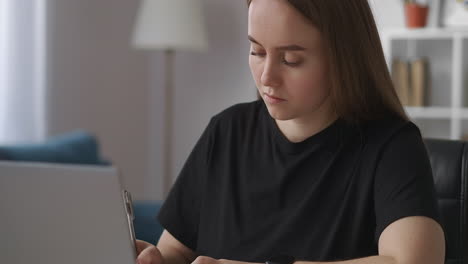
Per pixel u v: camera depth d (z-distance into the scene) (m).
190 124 4.55
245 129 1.40
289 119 1.19
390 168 1.20
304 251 1.25
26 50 3.74
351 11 1.16
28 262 0.82
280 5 1.12
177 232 1.43
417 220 1.11
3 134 3.66
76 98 4.15
